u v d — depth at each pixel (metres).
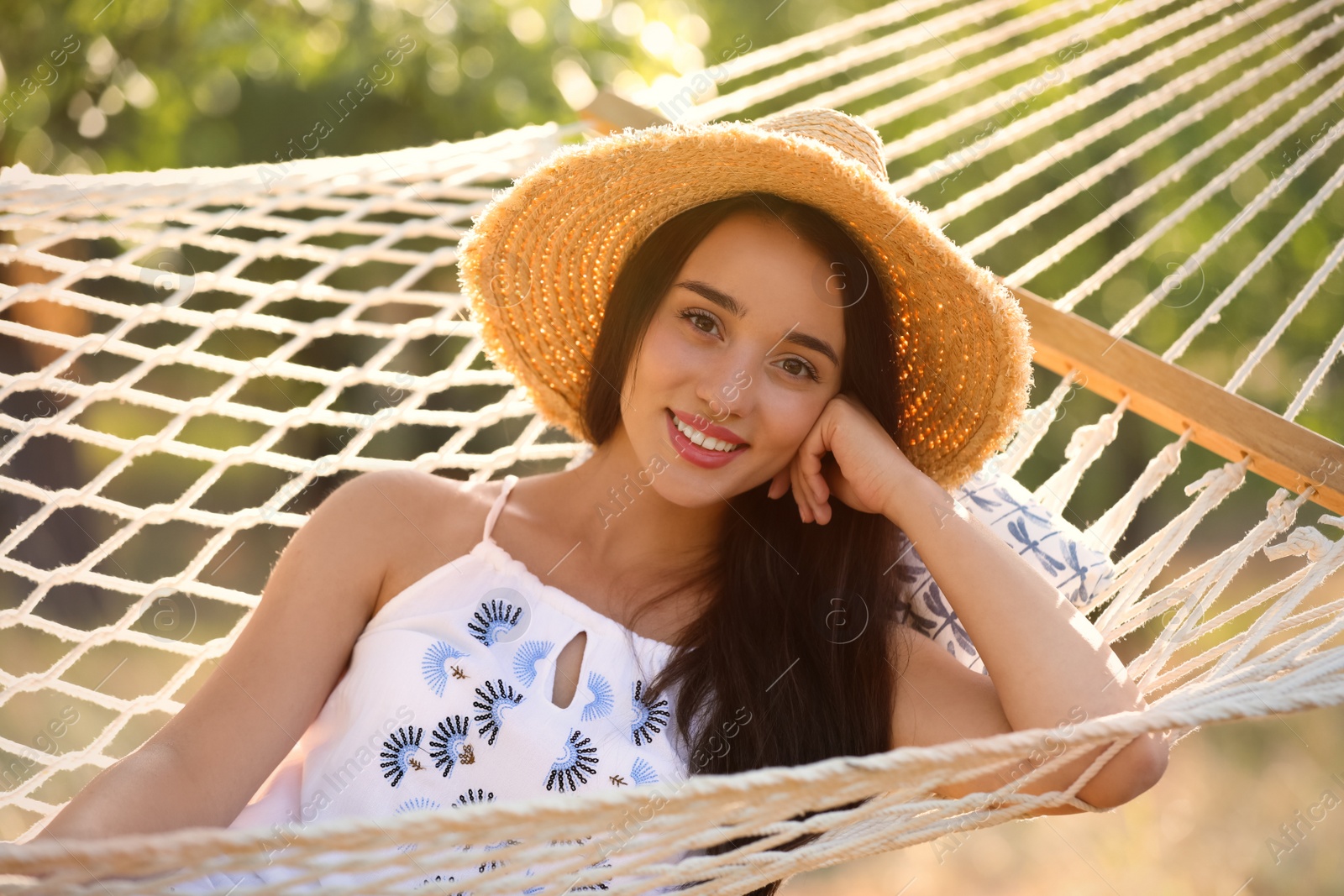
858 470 1.41
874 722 1.42
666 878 0.98
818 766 0.88
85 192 1.85
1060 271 5.41
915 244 1.38
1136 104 2.30
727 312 1.37
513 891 0.89
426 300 2.01
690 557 1.50
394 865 0.81
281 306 5.47
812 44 2.38
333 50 5.36
